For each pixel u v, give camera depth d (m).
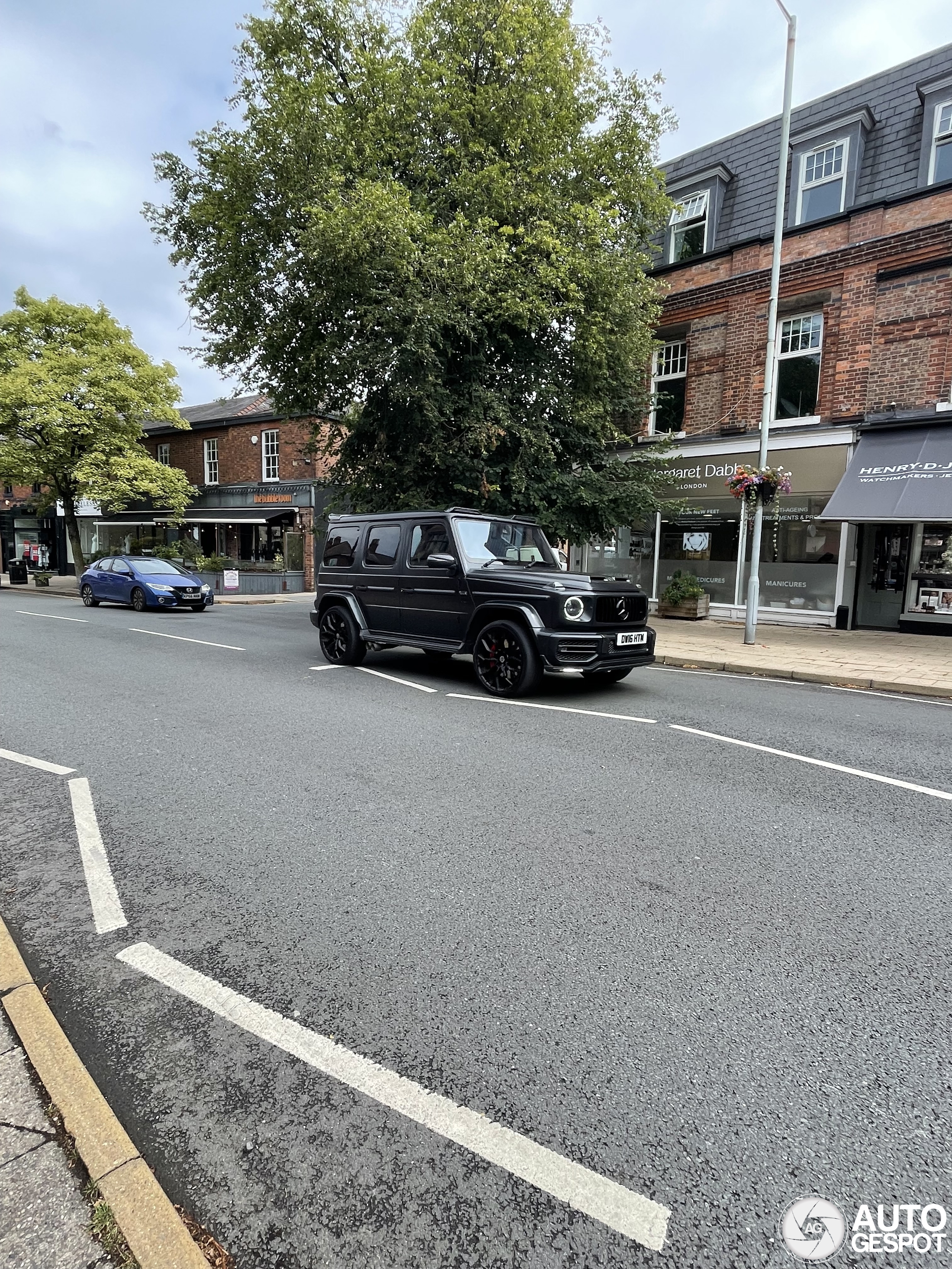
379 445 13.06
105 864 3.45
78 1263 1.50
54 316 24.98
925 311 12.20
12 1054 2.12
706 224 15.12
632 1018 2.34
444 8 11.32
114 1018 2.34
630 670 8.26
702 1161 1.79
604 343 11.99
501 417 11.26
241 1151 1.82
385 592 8.78
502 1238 1.59
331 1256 1.55
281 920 2.94
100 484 23.52
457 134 11.53
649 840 3.76
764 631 13.36
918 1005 2.43
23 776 4.73
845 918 3.00
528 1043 2.22
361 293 10.83
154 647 10.91
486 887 3.22
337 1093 2.02
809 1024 2.32
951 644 11.60
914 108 12.49
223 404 32.78
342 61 11.87
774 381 14.13
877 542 13.66
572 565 18.09
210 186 12.12
